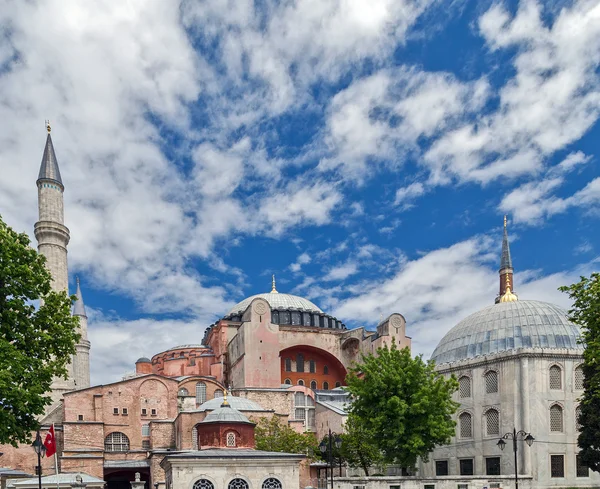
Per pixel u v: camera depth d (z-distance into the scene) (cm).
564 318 5506
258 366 6894
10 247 2541
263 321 7069
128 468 5541
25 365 2452
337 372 8119
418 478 4122
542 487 4622
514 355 5006
